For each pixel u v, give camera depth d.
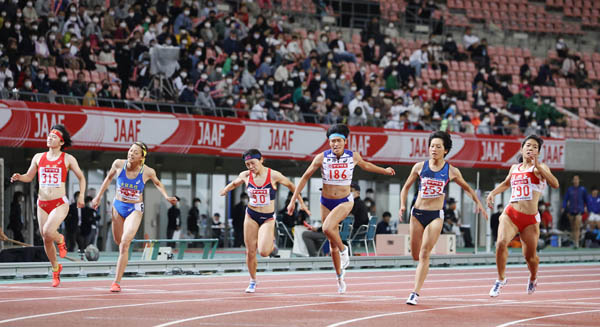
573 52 111.06
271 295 33.84
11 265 41.41
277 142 73.25
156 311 27.12
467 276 49.16
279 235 67.62
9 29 68.75
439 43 102.56
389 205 87.50
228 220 80.12
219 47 82.00
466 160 82.31
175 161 76.44
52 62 71.19
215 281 41.94
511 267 59.31
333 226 33.00
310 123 75.31
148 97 71.69
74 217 62.22
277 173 34.34
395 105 85.81
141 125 66.38
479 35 108.62
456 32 107.12
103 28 76.00
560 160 86.88
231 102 75.38
